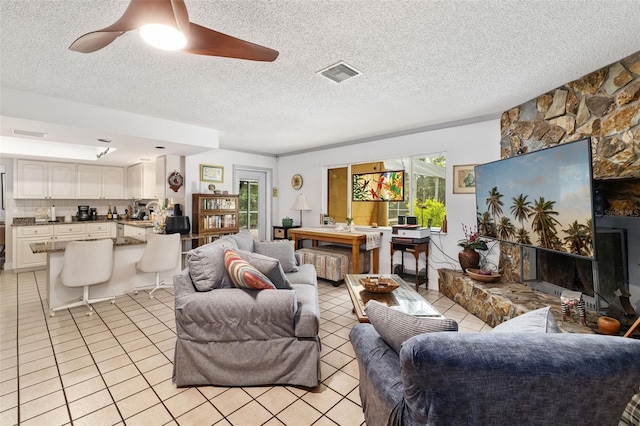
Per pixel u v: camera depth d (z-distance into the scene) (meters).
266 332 1.89
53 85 2.60
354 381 1.99
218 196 5.00
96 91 2.74
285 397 1.82
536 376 0.78
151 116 3.51
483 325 2.85
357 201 5.07
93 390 1.87
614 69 2.20
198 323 1.89
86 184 5.78
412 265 4.36
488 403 0.81
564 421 0.82
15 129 3.11
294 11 1.60
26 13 1.61
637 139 2.05
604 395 0.79
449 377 0.81
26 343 2.49
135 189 5.87
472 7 1.58
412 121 3.75
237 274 2.00
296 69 2.31
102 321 2.95
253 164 5.96
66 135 3.37
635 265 2.04
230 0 1.50
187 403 1.76
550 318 1.23
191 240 4.89
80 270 3.05
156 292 3.89
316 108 3.24
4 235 5.48
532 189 2.50
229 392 1.86
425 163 4.30
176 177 4.87
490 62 2.20
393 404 1.03
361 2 1.53
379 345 1.38
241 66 2.26
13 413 1.66
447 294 3.70
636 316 2.02
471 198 3.71
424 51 2.04
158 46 1.38
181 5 1.09
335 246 5.19
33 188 5.23
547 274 2.80
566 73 2.38
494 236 3.07
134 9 1.12
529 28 1.78
